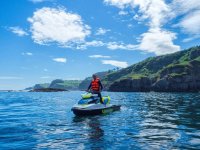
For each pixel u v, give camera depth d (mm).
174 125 13109
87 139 9820
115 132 11219
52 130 11945
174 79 121875
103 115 17578
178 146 8602
